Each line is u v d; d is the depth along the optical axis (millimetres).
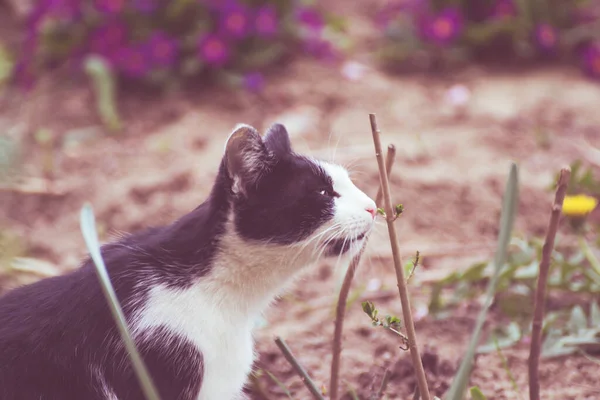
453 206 5668
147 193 5871
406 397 3893
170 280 3354
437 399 3393
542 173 6039
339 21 8250
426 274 4973
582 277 4645
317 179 3525
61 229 5629
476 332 2799
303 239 3477
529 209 5570
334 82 7406
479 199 5719
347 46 8055
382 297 4762
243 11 7285
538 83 7488
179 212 5629
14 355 3166
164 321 3254
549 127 6676
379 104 7086
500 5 7918
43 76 7461
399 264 2898
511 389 3910
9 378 3139
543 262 2896
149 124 6852
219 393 3379
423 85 7535
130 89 7293
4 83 7535
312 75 7508
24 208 5859
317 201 3488
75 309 3244
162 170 6176
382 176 2885
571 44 7980
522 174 6020
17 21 8375
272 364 4164
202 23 7352
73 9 7348
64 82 7379
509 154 6320
